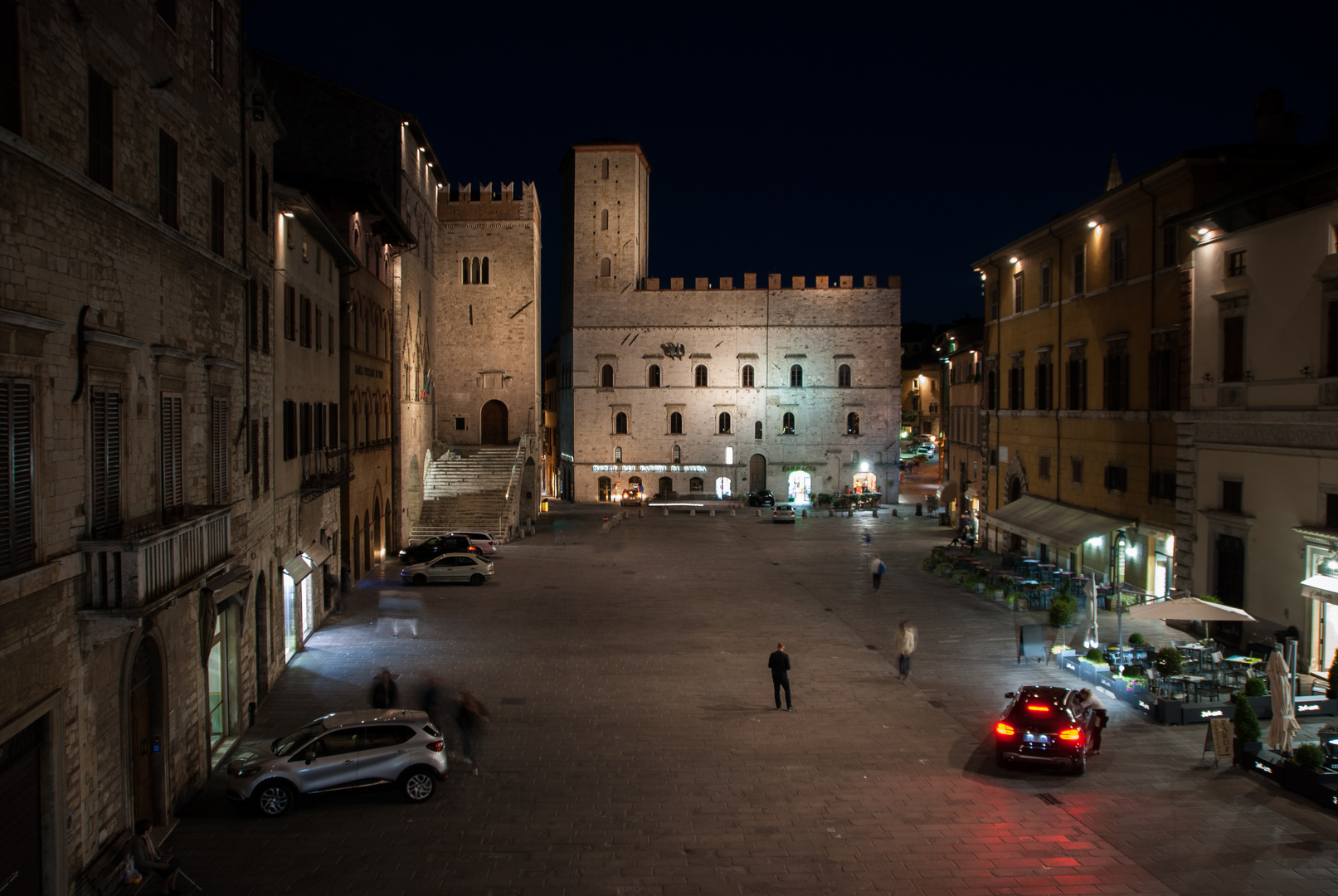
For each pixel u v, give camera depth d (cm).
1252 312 2627
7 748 1066
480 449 6141
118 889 1283
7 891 1054
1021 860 1441
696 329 7938
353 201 3606
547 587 3856
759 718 2169
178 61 1619
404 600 3544
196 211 1716
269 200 2308
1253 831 1541
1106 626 3066
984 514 4731
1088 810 1634
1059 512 4034
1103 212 3712
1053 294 4269
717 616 3297
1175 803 1659
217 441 1834
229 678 1992
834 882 1374
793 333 7950
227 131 1898
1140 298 3425
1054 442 4244
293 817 1602
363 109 4831
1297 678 2109
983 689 2403
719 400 7962
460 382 6669
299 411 2745
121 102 1365
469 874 1394
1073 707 1858
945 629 3097
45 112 1134
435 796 1697
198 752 1703
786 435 7981
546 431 10825
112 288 1325
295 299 2675
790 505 6506
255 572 2167
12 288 1049
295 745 1656
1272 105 3219
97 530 1284
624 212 7931
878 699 2320
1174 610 2316
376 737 1681
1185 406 2956
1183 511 2961
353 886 1354
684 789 1738
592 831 1551
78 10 1198
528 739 2016
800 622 3200
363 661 2642
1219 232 2770
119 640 1354
